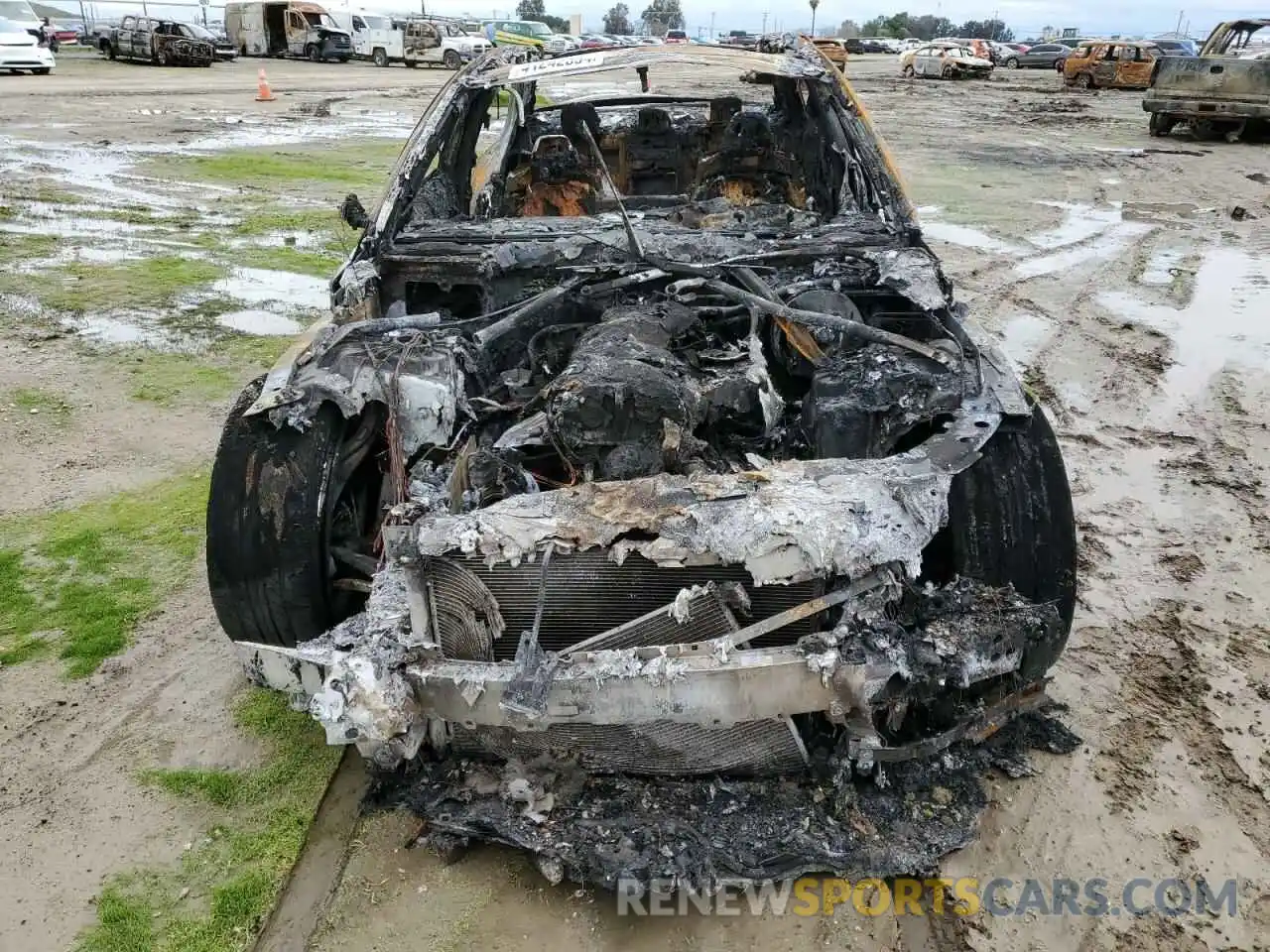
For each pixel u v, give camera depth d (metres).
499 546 1.88
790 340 2.60
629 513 1.88
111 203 8.98
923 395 2.25
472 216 3.82
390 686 1.88
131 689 2.76
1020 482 2.25
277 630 2.40
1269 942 1.95
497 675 1.85
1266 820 2.24
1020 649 2.01
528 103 4.70
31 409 4.53
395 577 2.01
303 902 2.08
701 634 1.91
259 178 10.34
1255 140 13.71
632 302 2.81
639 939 1.98
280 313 5.94
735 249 3.02
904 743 2.13
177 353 5.25
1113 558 3.30
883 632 1.88
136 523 3.61
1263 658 2.79
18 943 1.99
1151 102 13.60
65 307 5.97
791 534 1.81
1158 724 2.54
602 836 2.06
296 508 2.31
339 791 2.39
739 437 2.44
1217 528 3.48
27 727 2.61
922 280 2.69
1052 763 2.41
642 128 4.93
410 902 2.07
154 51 25.45
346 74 25.56
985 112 17.30
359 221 3.28
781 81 4.19
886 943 1.96
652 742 2.06
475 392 2.64
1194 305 5.93
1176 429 4.27
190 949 1.98
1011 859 2.14
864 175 3.52
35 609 3.11
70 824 2.29
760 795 2.15
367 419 2.42
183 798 2.37
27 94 17.31
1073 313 5.76
